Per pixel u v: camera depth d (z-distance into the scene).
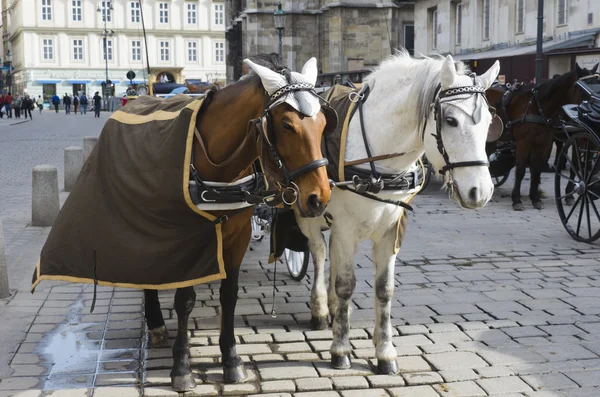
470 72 4.57
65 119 48.62
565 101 11.20
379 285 5.03
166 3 82.44
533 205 12.00
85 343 5.65
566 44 19.03
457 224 10.68
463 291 7.12
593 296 6.94
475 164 4.20
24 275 7.68
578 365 5.20
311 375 4.98
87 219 4.65
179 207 4.40
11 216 11.22
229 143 4.36
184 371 4.73
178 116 4.48
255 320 6.20
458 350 5.48
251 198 4.33
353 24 39.84
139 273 4.48
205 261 4.46
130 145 4.64
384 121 4.77
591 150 9.24
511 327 6.04
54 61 80.94
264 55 4.53
